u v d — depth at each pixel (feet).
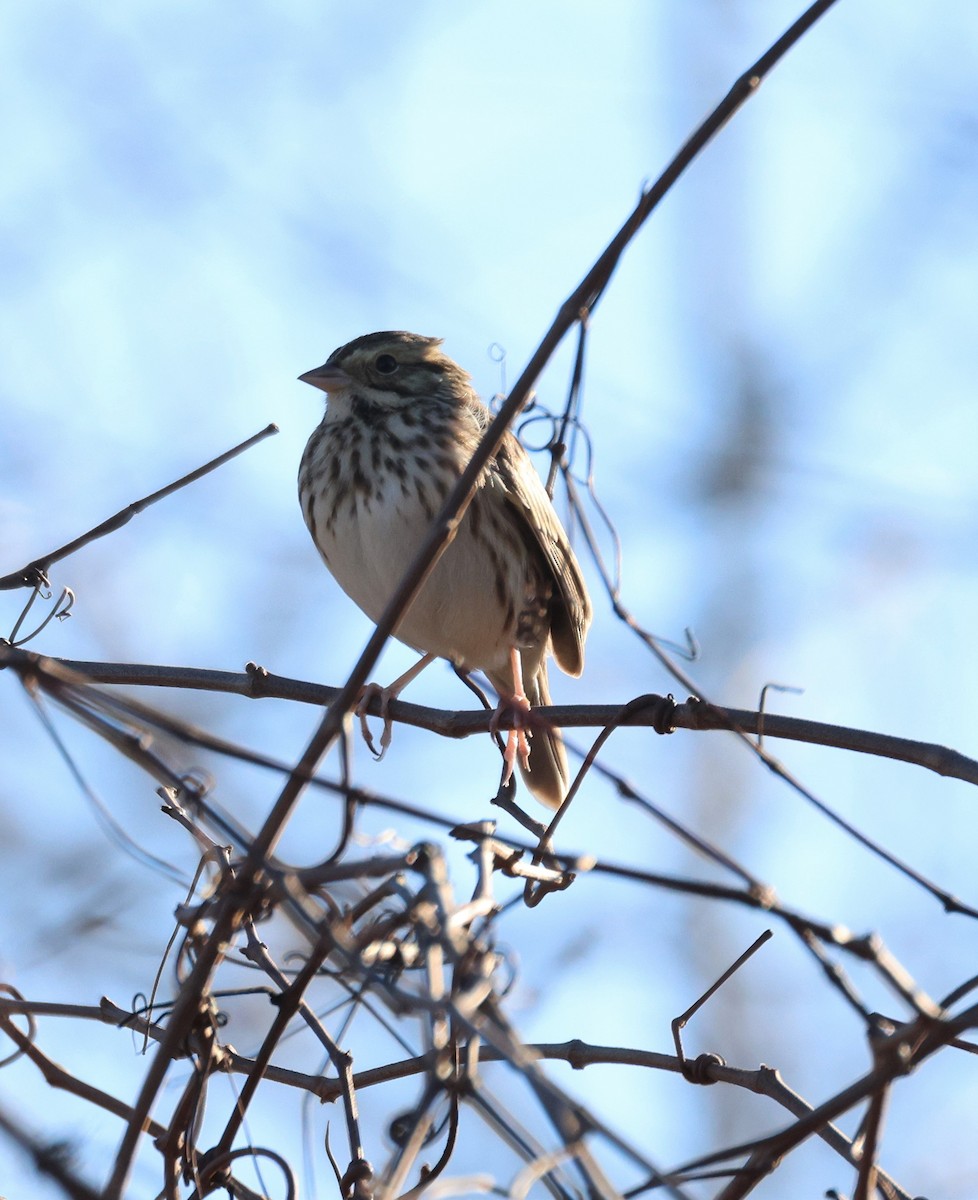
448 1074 23.56
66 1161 23.35
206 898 29.01
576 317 28.30
